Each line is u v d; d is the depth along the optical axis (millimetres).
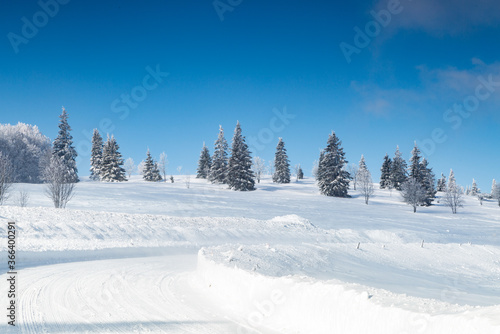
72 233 22031
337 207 63562
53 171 35938
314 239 30906
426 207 77438
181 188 76125
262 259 13906
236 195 69875
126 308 8391
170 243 23828
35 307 8266
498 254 28500
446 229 50219
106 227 24156
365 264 20359
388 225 48062
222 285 9992
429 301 6523
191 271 14234
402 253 24938
